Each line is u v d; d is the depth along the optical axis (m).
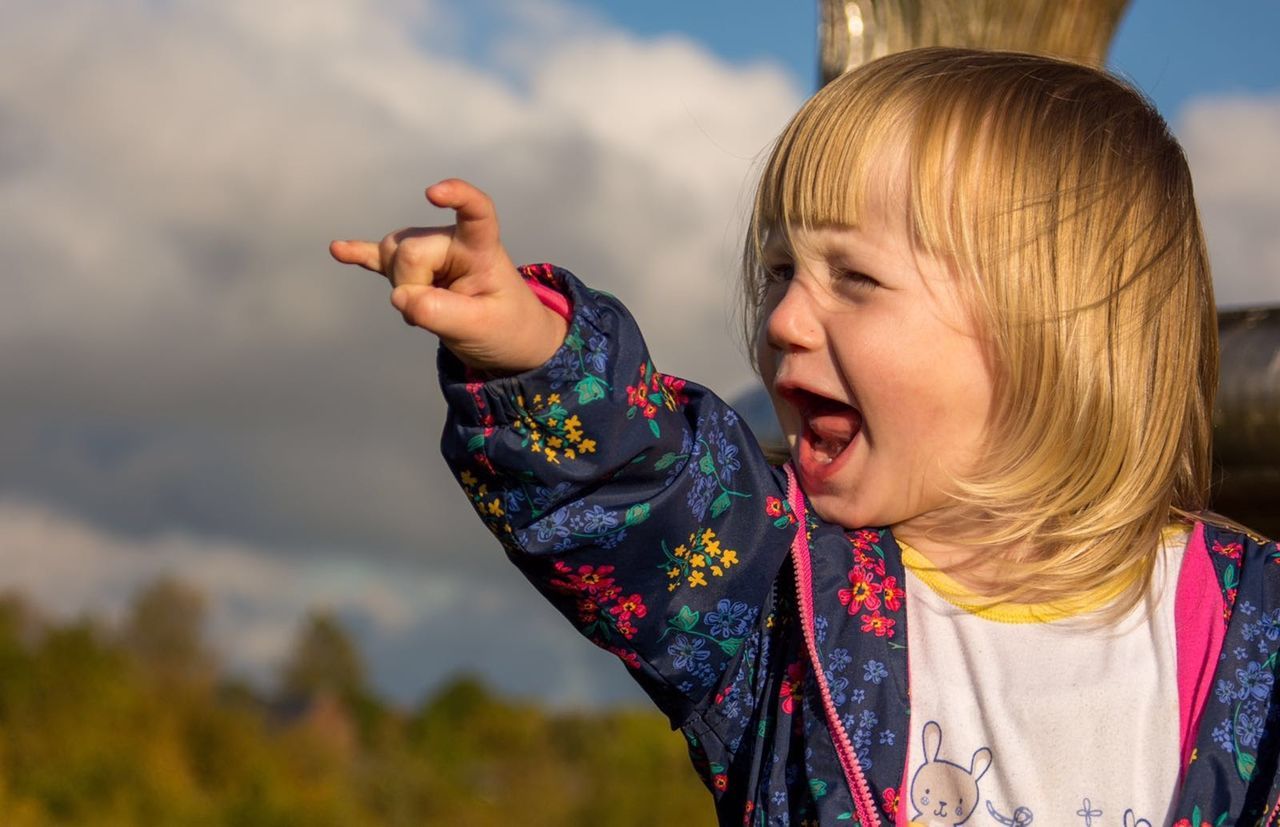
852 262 1.03
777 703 0.99
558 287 0.94
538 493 0.92
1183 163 1.12
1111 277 1.04
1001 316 1.01
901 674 0.97
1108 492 1.03
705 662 0.99
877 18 1.84
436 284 0.88
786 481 1.03
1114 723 0.95
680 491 0.94
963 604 1.00
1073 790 0.93
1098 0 1.80
